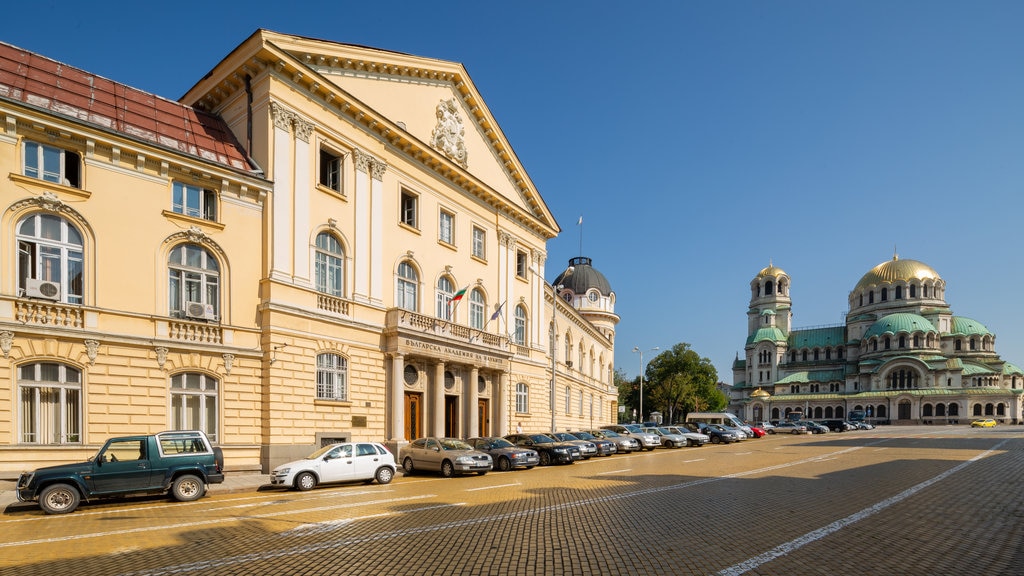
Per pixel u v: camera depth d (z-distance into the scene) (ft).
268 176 77.87
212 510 47.70
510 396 122.11
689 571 29.17
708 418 175.83
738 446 140.87
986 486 60.29
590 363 199.62
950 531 38.34
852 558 31.60
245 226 75.87
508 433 118.42
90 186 63.62
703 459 98.73
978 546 34.32
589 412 191.52
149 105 74.64
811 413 363.15
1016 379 346.13
